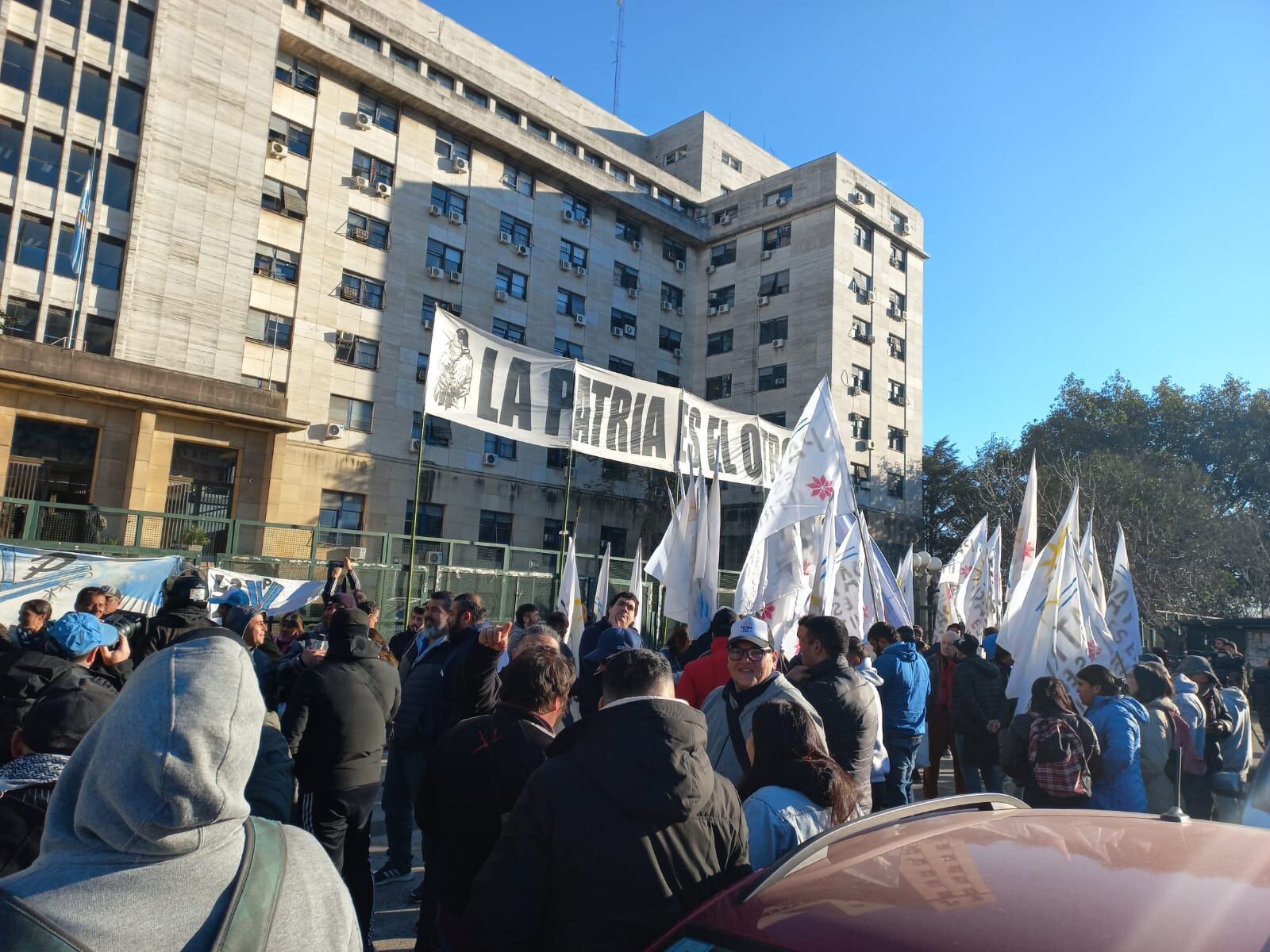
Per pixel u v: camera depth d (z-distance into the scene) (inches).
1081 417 1581.0
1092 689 217.8
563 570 386.0
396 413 1184.2
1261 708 470.6
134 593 392.5
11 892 55.4
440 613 244.4
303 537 867.4
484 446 1283.2
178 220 956.6
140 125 943.7
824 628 181.2
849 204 1521.9
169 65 965.8
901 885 69.2
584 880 86.8
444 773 126.3
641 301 1558.8
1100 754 203.2
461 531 1233.4
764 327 1565.0
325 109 1157.7
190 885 58.2
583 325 1448.1
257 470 969.5
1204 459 1536.7
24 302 863.1
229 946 57.3
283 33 1099.9
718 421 453.7
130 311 912.9
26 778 101.6
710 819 92.7
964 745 307.7
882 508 1525.6
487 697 169.2
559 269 1423.5
